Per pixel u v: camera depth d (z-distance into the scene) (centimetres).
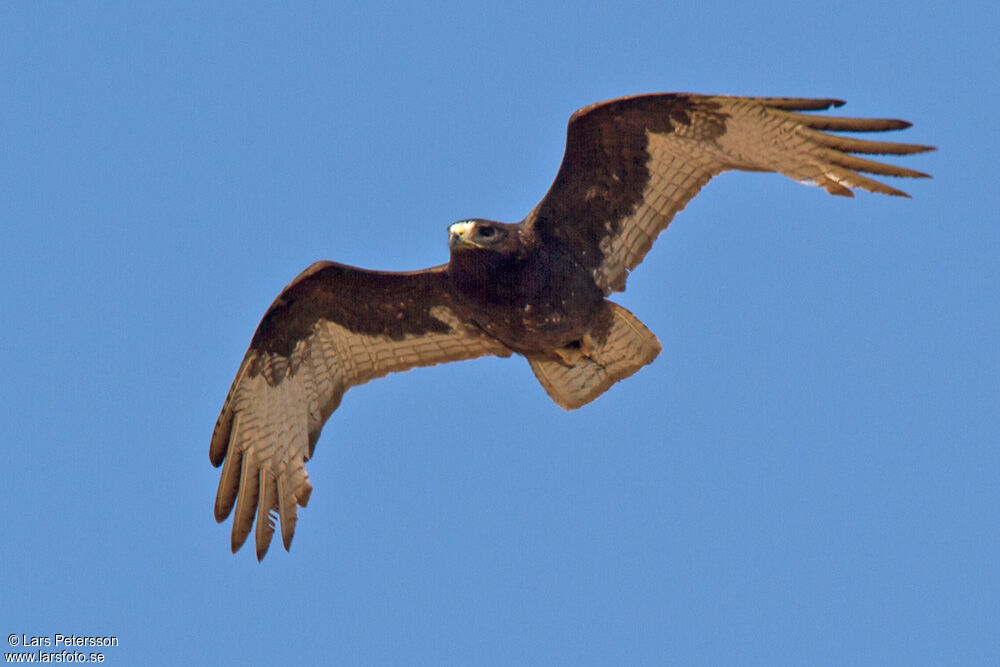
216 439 2011
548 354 1980
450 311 1997
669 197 1878
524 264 1877
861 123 1742
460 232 1847
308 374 2022
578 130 1825
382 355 2048
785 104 1758
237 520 2008
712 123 1816
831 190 1786
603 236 1902
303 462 2000
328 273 1958
